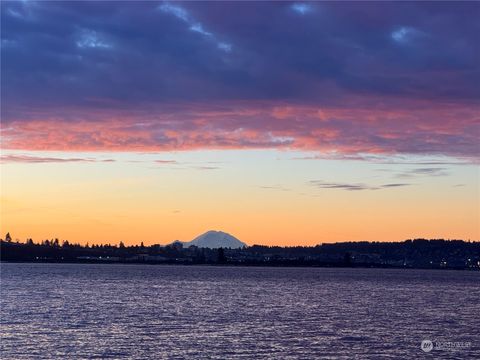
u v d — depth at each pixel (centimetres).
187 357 6600
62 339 7531
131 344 7269
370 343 7575
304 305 12744
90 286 18975
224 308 11769
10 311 10512
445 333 8519
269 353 6856
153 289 18025
